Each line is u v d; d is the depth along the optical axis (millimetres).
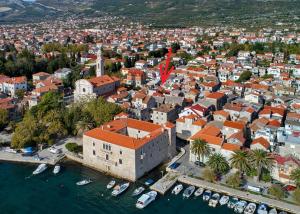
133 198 146000
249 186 147125
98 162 168375
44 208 141750
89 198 147125
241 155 152875
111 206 141625
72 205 143250
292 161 150250
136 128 182750
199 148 164250
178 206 140875
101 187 154375
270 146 175125
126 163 158250
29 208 141875
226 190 147125
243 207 136625
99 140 165125
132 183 156375
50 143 192125
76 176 163500
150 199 142750
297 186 144500
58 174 165375
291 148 163125
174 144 181125
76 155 179625
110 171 165250
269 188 145125
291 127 193125
